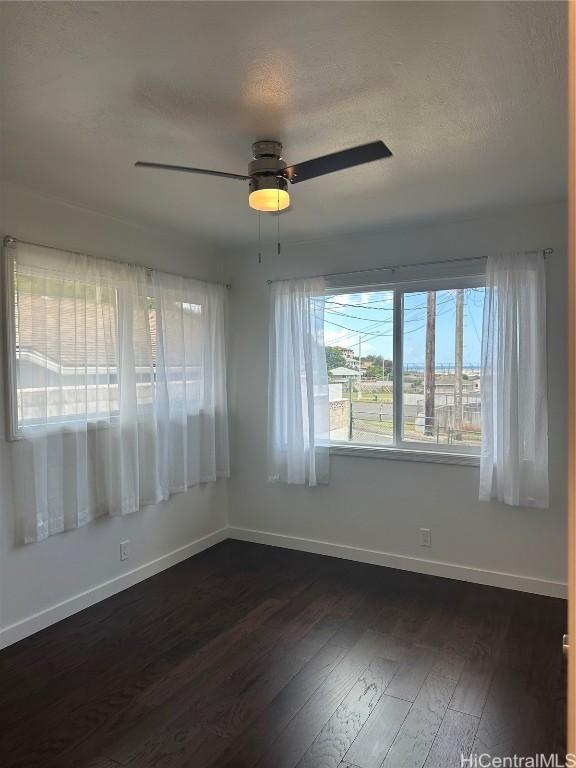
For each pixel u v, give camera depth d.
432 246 3.50
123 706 2.18
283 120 2.03
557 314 3.10
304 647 2.63
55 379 2.85
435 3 1.37
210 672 2.42
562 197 2.96
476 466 3.37
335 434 3.94
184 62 1.63
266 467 4.19
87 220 3.11
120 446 3.20
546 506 3.09
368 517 3.76
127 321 3.26
